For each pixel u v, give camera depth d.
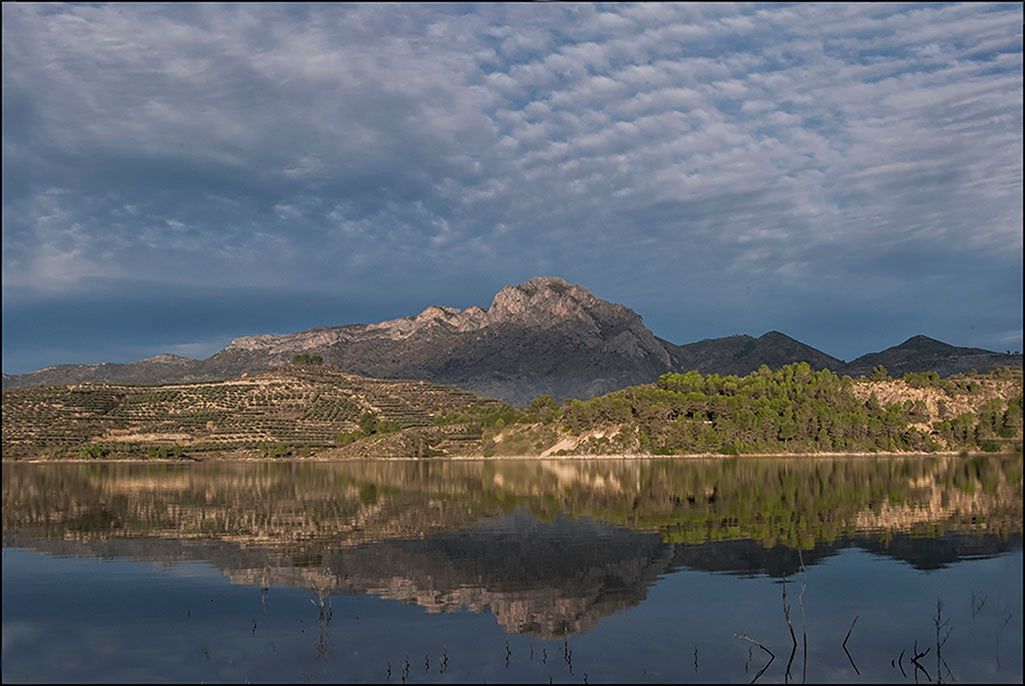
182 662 40.22
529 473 162.62
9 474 173.88
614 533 77.25
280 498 116.62
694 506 98.06
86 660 40.47
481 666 39.53
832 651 41.25
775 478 137.75
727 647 41.91
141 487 138.12
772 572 58.31
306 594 53.38
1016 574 56.91
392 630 45.19
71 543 74.50
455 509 99.75
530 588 54.62
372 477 158.25
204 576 59.12
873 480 130.75
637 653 41.19
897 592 52.09
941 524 79.44
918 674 38.12
